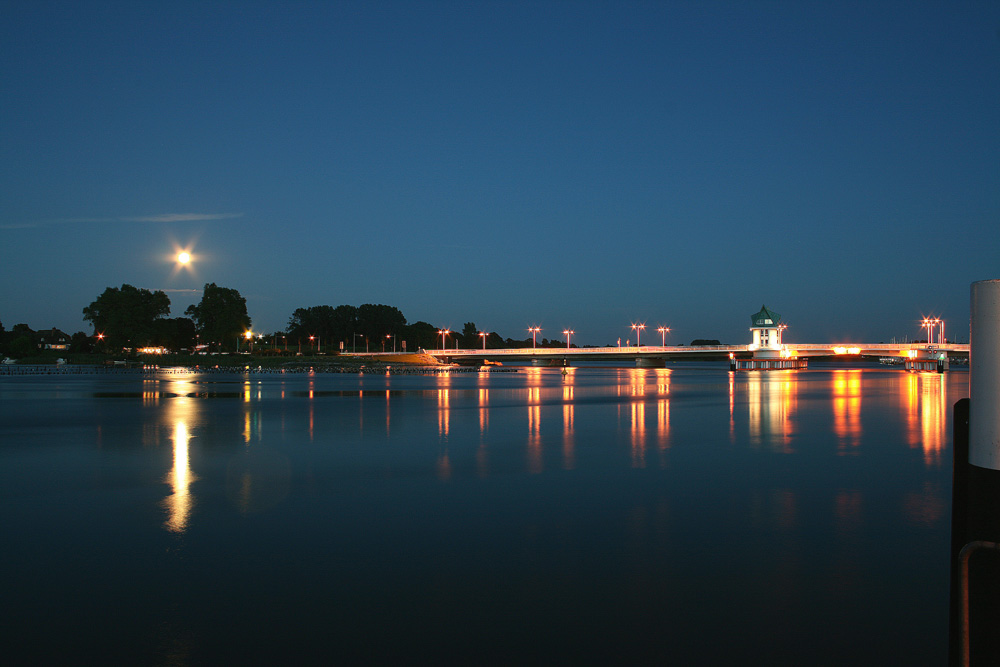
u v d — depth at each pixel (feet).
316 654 27.55
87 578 37.01
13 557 40.88
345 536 45.88
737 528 48.19
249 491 61.26
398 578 37.04
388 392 230.07
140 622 30.89
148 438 100.63
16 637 29.22
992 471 13.12
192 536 45.80
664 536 45.98
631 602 33.47
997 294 13.06
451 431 111.86
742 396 219.00
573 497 58.90
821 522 49.93
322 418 133.69
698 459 81.51
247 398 193.77
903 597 34.22
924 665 26.76
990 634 13.16
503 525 48.98
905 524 49.29
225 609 32.48
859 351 646.74
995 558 13.11
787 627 30.42
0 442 95.61
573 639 29.09
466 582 36.40
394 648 28.14
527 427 118.42
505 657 27.32
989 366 13.19
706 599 33.88
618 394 228.63
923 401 195.31
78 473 70.54
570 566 39.24
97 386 260.83
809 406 173.47
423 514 52.39
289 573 37.88
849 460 80.89
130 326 604.49
